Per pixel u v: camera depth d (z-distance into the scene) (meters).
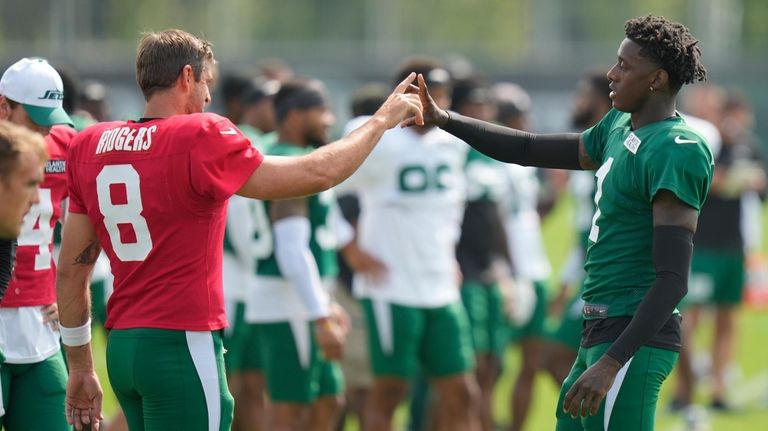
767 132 103.38
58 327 18.33
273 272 24.53
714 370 36.81
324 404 25.39
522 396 31.66
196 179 15.02
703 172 15.17
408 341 26.28
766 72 104.00
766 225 92.19
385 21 120.56
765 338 49.94
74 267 16.34
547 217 38.94
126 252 15.64
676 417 34.50
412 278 26.30
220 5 119.06
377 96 29.66
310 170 15.45
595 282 16.27
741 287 37.31
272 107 28.48
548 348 28.89
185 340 15.42
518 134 17.70
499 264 30.88
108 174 15.55
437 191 26.75
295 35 120.12
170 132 15.26
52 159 18.28
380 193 26.55
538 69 105.50
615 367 14.84
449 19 126.50
